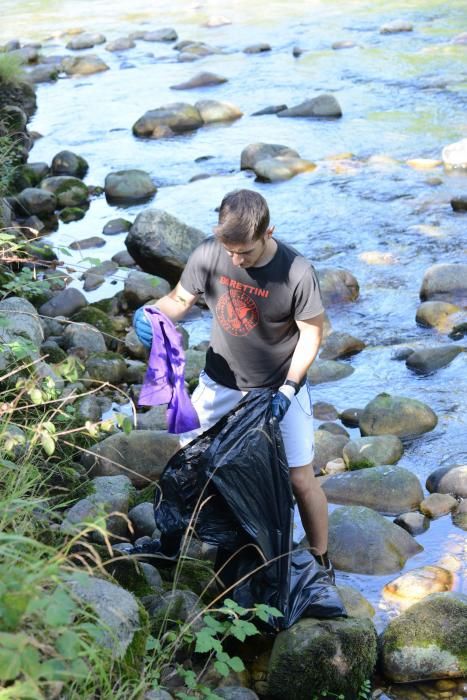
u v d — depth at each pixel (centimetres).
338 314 729
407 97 1311
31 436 435
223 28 1873
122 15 2120
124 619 283
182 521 382
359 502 495
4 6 2327
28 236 905
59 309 720
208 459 363
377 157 1071
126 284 751
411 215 909
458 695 361
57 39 1922
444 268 745
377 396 582
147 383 388
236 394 391
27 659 215
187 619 367
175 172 1102
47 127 1311
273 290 369
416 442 556
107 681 272
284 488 367
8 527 330
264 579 370
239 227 348
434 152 1087
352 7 1959
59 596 226
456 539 463
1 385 491
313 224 904
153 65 1634
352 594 406
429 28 1706
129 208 995
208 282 383
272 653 361
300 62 1550
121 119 1331
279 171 1034
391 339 689
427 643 370
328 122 1234
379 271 797
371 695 363
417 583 419
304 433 388
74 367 391
